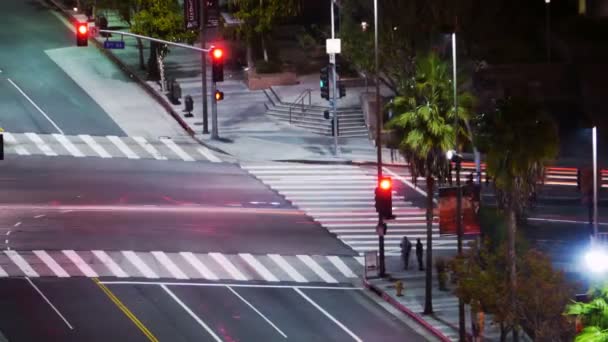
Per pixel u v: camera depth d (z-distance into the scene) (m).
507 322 105.31
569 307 77.00
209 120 186.75
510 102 105.19
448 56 170.00
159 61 195.50
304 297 125.56
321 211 152.50
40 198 152.50
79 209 149.00
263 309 121.44
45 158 168.62
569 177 163.50
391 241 143.75
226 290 126.31
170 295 124.12
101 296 123.25
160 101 194.38
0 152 142.62
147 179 161.25
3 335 112.75
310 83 199.38
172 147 175.62
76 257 133.88
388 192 131.38
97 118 186.75
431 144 119.56
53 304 120.75
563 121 184.75
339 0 183.00
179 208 150.62
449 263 112.44
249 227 145.50
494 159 105.38
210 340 112.56
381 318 120.69
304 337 114.19
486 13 181.38
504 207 113.31
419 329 117.88
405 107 121.44
